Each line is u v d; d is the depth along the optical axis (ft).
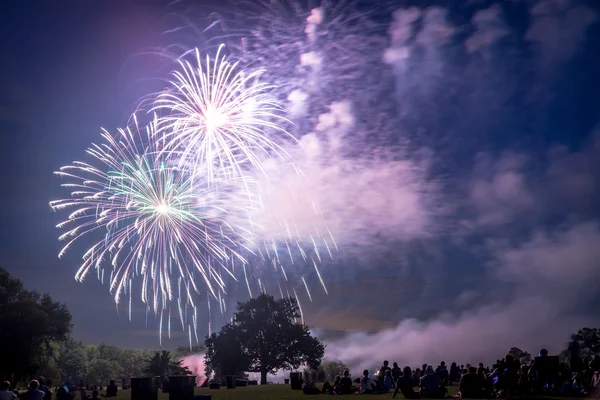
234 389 176.96
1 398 80.23
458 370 146.72
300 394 127.85
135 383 97.30
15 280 334.24
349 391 125.18
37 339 319.47
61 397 118.42
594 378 96.78
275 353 327.67
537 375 96.63
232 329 334.44
